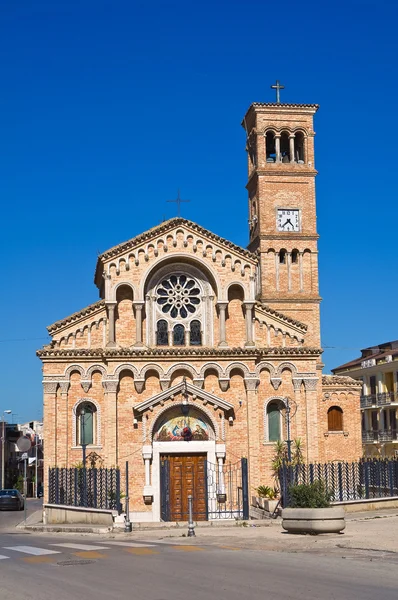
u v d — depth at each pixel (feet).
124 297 188.55
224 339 189.37
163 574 74.08
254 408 186.29
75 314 185.68
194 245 191.21
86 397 183.21
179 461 183.21
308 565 79.77
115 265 187.52
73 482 168.55
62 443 180.65
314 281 228.02
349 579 69.87
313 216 232.73
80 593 64.59
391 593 62.18
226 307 191.42
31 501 328.70
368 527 126.52
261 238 228.84
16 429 514.27
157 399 181.88
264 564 80.79
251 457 184.03
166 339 190.08
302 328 193.57
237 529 132.77
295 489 122.11
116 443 180.86
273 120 240.53
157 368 184.75
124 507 172.96
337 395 224.94
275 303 224.94
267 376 190.08
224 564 80.89
